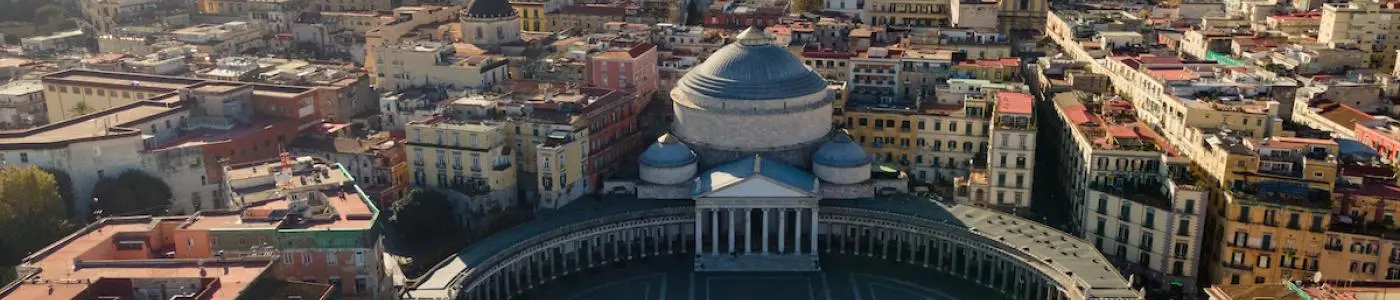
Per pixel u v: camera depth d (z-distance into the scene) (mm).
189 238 167500
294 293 150125
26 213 199625
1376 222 197875
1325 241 194250
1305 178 199500
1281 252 197500
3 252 194500
